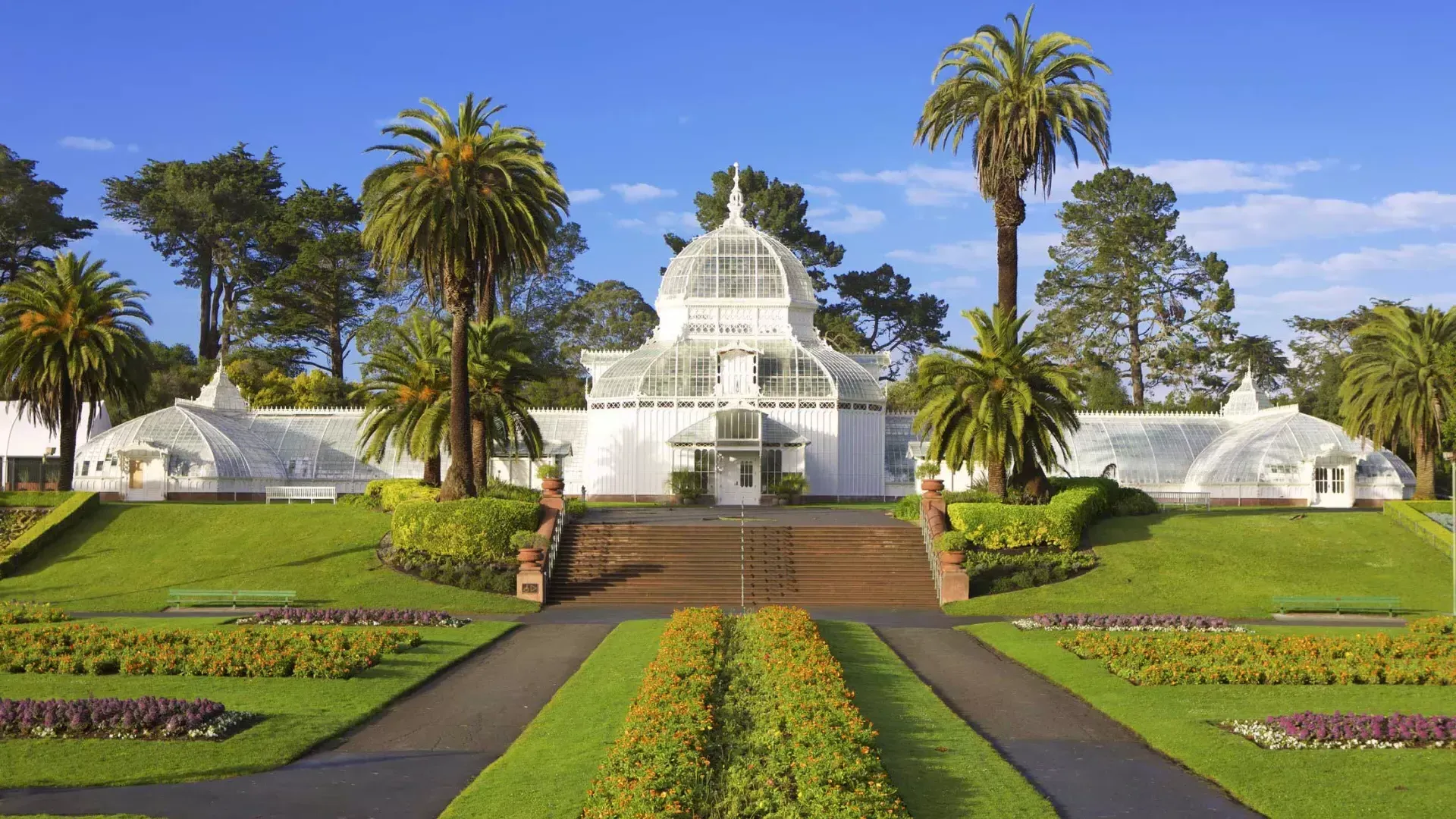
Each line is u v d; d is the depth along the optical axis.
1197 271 144.00
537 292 146.38
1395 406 74.00
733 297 94.06
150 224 146.75
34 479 91.88
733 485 86.00
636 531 61.88
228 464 90.12
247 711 30.17
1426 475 74.44
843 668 36.00
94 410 100.19
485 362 68.44
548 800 22.88
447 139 58.97
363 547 61.16
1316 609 52.75
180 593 51.88
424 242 58.12
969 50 64.31
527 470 92.50
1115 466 94.81
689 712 27.23
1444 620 43.97
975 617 51.72
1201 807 23.75
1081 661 38.72
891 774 24.97
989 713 32.16
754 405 87.81
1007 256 64.00
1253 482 89.69
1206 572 58.28
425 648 40.84
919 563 58.75
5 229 129.12
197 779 24.98
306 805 23.44
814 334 97.25
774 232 148.75
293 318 136.50
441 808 23.30
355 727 29.95
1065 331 145.00
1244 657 37.50
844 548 60.09
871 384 91.69
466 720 30.94
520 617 50.62
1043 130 63.88
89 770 25.20
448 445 68.81
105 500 88.62
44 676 35.06
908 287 153.25
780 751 25.06
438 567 57.06
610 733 27.95
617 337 156.25
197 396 128.50
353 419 98.81
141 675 35.41
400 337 70.00
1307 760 26.53
